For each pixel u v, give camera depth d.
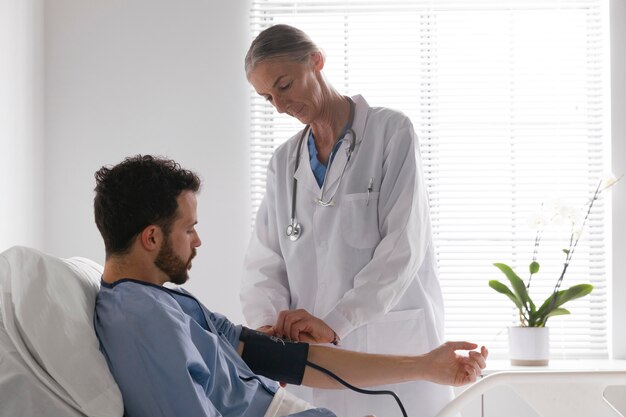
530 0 3.15
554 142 3.13
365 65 3.16
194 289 3.04
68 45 3.07
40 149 3.00
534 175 3.12
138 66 3.07
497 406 2.87
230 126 3.08
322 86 2.03
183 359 1.34
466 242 3.12
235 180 3.07
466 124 3.14
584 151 3.13
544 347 2.71
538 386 1.62
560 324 3.09
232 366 1.53
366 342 1.99
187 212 1.53
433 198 3.12
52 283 1.42
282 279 2.13
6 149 2.61
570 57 3.14
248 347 1.72
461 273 3.11
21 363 1.33
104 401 1.32
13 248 1.46
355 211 2.01
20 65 2.78
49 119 3.06
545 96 3.14
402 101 3.15
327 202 2.03
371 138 2.05
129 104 3.07
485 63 3.16
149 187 1.49
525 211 3.12
